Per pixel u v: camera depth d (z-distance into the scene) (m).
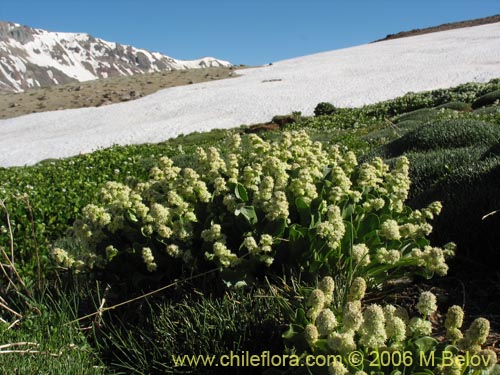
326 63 63.97
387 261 3.54
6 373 3.06
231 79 63.72
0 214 6.83
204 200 4.21
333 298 3.39
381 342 2.29
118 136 36.78
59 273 5.01
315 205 4.07
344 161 4.81
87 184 9.95
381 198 4.36
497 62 44.88
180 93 56.69
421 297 2.50
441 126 9.67
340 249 3.88
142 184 4.67
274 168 4.21
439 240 4.83
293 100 42.47
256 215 4.10
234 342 3.22
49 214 7.82
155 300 4.04
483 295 3.93
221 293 3.93
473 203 4.93
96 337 3.81
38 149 35.56
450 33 73.50
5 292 4.45
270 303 3.60
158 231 3.91
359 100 38.69
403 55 59.22
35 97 69.06
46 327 3.78
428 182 6.66
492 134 8.99
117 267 4.27
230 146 5.17
